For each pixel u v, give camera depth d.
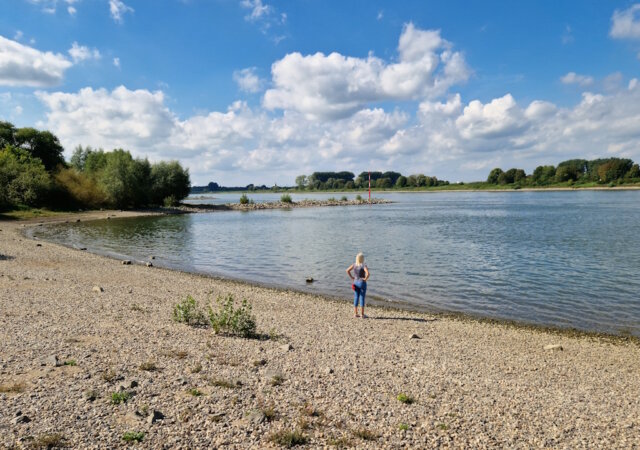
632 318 17.17
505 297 20.58
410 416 7.77
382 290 22.11
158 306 16.09
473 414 8.00
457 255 33.28
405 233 49.94
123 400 7.59
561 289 22.00
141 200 94.94
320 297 20.75
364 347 12.31
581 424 7.79
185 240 44.47
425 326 15.56
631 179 190.12
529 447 6.82
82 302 15.73
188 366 9.60
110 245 39.66
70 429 6.48
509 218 68.75
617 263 28.66
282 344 12.13
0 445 5.89
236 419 7.18
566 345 13.70
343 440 6.67
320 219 75.25
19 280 19.33
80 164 113.38
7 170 71.31
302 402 8.09
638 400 9.16
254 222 68.62
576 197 139.62
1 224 55.41
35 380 8.19
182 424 6.88
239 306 17.30
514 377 10.39
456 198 170.00
